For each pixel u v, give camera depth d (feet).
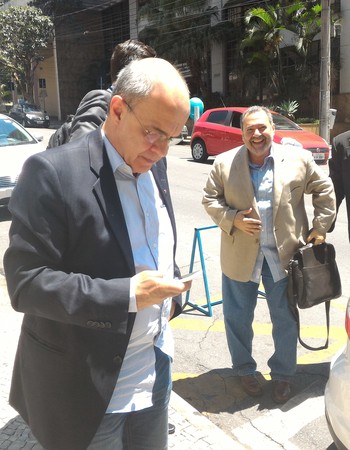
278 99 70.59
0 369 10.27
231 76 81.30
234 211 9.55
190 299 15.72
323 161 40.55
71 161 4.65
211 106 81.25
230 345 10.51
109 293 4.37
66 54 127.34
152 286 4.44
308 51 67.62
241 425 9.55
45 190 4.47
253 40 67.67
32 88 116.47
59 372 4.89
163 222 5.44
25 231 4.46
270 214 9.55
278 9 66.23
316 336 13.12
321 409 9.95
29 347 5.08
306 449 8.87
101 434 5.11
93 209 4.62
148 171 5.39
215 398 10.45
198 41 78.95
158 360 5.61
